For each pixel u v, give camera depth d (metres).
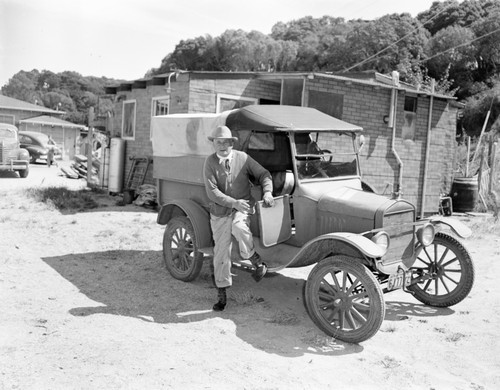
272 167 6.17
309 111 6.37
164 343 4.58
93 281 6.48
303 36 70.69
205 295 6.10
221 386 3.85
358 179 6.29
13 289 5.96
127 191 13.42
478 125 40.34
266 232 5.45
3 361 4.05
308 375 4.12
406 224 5.36
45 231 9.29
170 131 6.77
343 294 4.85
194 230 6.24
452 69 49.53
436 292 6.01
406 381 4.12
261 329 5.08
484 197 16.50
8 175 21.69
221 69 65.44
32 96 89.19
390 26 49.75
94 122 17.69
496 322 5.58
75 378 3.83
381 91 13.57
